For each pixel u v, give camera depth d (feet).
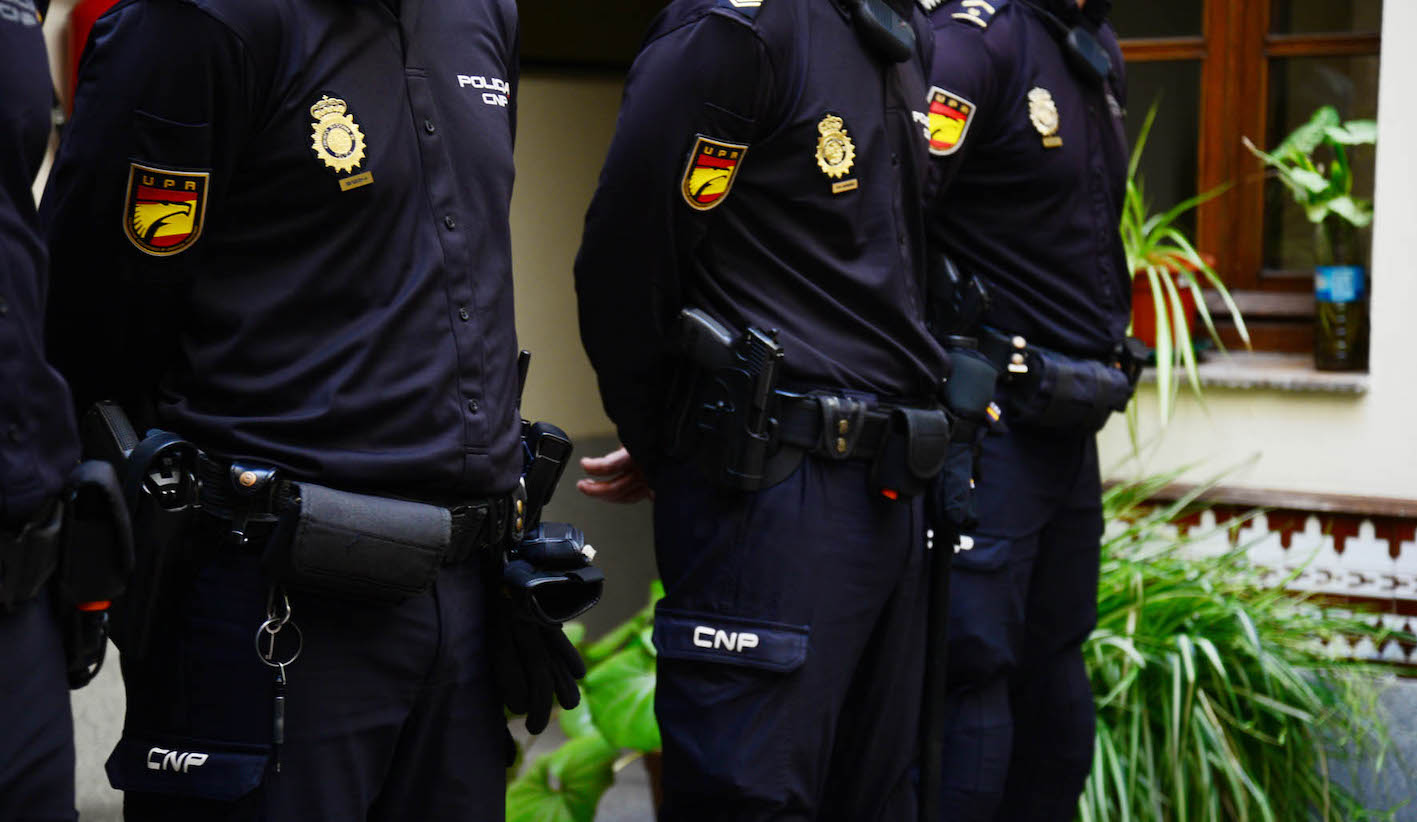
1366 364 17.65
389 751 7.91
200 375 7.47
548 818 13.97
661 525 10.19
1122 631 15.64
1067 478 13.03
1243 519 17.53
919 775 11.31
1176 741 14.47
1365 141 17.24
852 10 9.99
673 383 10.04
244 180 7.45
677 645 9.85
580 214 20.30
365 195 7.62
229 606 7.38
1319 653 16.17
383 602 7.57
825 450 9.68
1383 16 16.79
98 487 6.46
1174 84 19.33
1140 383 17.78
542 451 8.80
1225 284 19.36
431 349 7.80
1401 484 17.08
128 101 7.14
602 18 20.15
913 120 10.46
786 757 9.72
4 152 6.16
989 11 12.33
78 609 6.59
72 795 6.40
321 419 7.45
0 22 6.19
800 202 9.78
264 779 7.41
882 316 10.11
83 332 7.48
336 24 7.61
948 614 11.57
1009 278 12.71
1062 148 12.67
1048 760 13.55
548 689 8.51
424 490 7.79
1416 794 16.20
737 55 9.34
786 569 9.66
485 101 8.34
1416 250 16.83
